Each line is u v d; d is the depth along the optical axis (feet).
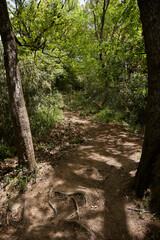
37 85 18.33
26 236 6.45
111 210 7.37
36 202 8.27
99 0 33.65
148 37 6.01
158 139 6.54
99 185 9.35
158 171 6.67
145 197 7.21
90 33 34.91
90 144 15.71
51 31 15.43
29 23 15.48
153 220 6.43
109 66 18.16
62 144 15.38
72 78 43.86
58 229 6.66
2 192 8.97
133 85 22.26
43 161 12.24
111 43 18.28
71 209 7.68
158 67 5.99
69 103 35.04
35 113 18.10
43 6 18.67
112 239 6.03
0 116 14.35
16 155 13.12
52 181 9.89
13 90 8.99
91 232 6.34
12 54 8.59
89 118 25.96
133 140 16.30
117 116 23.80
